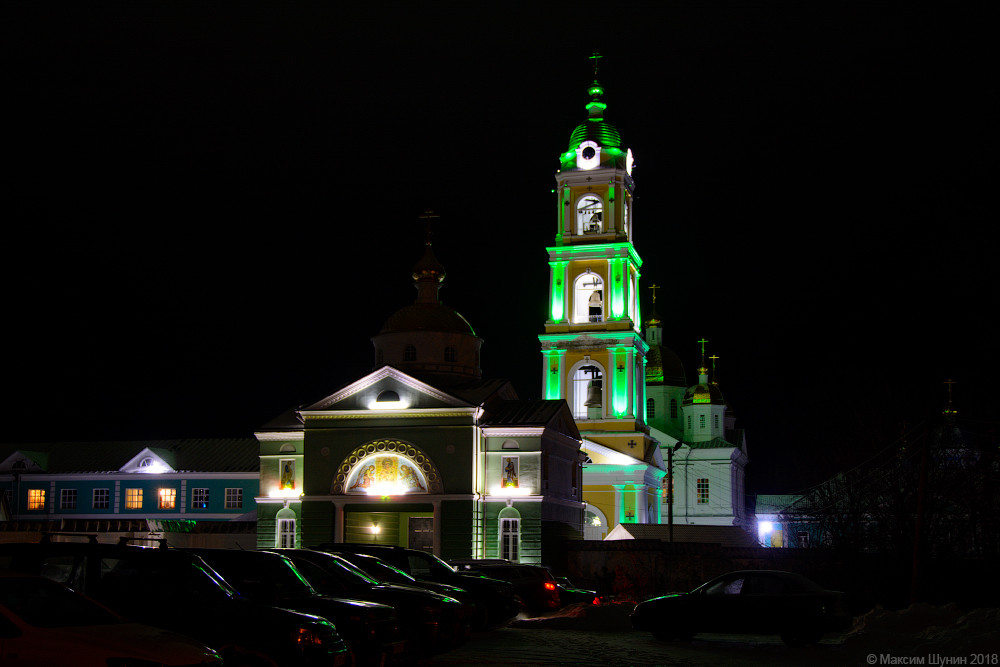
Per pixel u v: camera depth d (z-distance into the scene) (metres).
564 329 78.31
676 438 96.00
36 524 60.50
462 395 59.66
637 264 82.19
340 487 57.22
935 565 40.31
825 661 24.00
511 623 33.03
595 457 75.94
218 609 16.16
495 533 56.12
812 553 46.44
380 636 18.84
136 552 16.66
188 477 72.94
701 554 52.22
